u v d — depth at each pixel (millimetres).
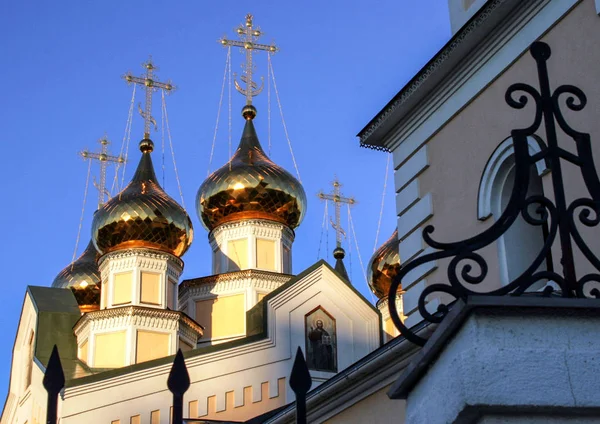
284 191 33594
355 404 13125
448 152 13781
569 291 5297
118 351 28594
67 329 28781
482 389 4820
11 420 29172
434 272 13633
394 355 11992
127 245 30750
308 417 13930
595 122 11078
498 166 12625
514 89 5797
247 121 35906
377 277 34375
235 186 33344
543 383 4848
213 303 31875
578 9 11695
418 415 5273
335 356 25109
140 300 29938
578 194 11078
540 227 12117
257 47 37625
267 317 24609
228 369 23578
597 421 4883
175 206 31484
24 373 28719
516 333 4945
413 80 14125
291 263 33906
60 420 22453
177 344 29297
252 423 17453
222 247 33219
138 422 22766
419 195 14203
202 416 22891
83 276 37281
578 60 11555
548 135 5684
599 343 4957
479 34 12891
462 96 13547
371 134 15250
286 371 24047
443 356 5125
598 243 10570
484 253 12477
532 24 12336
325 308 25500
